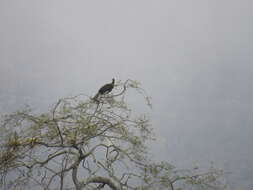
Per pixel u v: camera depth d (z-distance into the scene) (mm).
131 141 5941
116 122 5914
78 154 5895
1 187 5352
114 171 6223
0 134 5395
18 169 5504
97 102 5887
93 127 5852
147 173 6125
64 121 5734
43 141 5734
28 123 5695
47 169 5789
